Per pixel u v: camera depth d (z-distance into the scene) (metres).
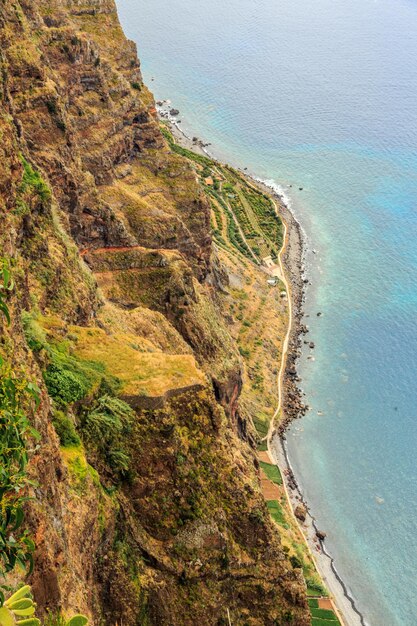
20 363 51.47
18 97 104.38
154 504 73.06
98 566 65.31
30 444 49.69
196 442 77.38
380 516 139.62
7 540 31.23
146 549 71.31
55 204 91.00
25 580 45.16
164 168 148.12
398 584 127.44
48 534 49.97
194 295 122.44
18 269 68.75
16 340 52.47
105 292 115.38
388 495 143.75
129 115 144.75
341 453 150.75
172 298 117.38
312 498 140.75
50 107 107.19
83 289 87.62
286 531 127.12
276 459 145.75
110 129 138.50
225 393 114.62
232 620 74.62
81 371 72.75
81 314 84.81
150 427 73.75
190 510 74.00
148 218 131.88
